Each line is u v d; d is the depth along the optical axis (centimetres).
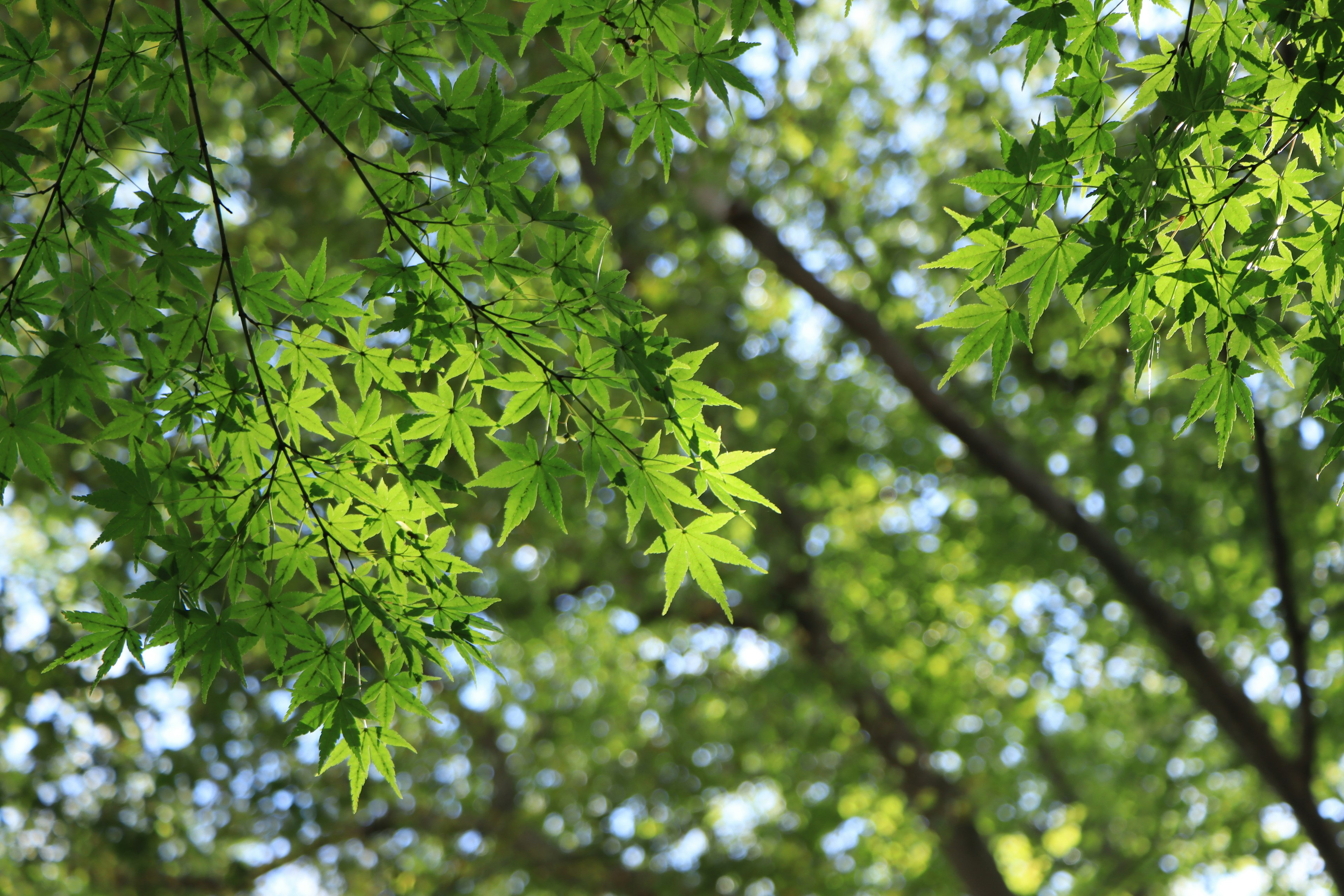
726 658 1510
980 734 1488
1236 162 240
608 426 260
